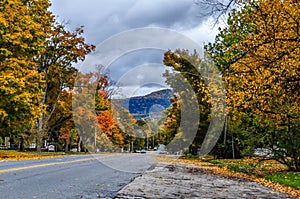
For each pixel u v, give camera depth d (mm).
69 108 36062
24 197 7141
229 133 24578
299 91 11664
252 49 11352
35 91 23453
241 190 10297
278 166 19391
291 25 10656
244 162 23031
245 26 12891
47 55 32750
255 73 11500
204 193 9219
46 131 33906
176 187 10109
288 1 10492
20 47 22938
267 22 11016
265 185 11750
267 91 11742
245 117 15820
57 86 36531
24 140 33625
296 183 12008
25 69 23250
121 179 11211
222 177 13961
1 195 7305
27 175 11125
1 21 21359
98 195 7809
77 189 8555
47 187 8648
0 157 22422
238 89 12836
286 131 15234
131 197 7863
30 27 23375
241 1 10727
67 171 13055
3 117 21406
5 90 20688
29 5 28328
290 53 10531
